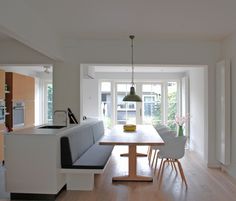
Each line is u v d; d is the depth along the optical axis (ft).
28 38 11.59
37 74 30.17
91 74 20.90
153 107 30.12
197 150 22.76
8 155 12.19
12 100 21.94
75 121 17.49
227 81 15.90
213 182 14.57
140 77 29.32
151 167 17.84
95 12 12.41
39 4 11.42
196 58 17.78
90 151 15.51
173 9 11.97
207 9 11.95
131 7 11.75
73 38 17.35
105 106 29.86
